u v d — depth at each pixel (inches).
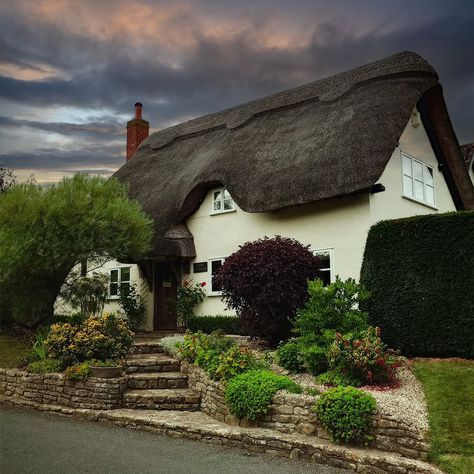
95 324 460.4
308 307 418.6
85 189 585.9
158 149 897.5
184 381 433.4
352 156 539.5
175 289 758.5
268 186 591.8
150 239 642.2
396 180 608.7
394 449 279.0
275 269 469.4
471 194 757.3
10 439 312.0
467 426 287.6
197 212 724.7
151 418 358.9
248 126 740.0
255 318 489.1
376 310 447.5
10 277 539.2
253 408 326.3
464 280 403.9
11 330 645.3
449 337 401.4
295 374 387.5
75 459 271.4
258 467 269.3
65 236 543.8
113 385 395.5
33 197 556.7
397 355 418.3
